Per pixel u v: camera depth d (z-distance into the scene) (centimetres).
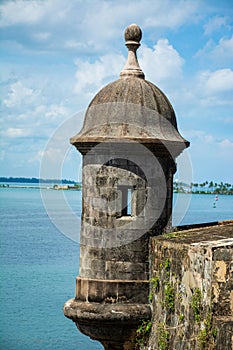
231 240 1789
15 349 3412
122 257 2145
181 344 1802
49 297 4388
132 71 2222
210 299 1686
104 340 2162
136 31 2231
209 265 1697
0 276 5094
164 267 1969
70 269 5447
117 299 2134
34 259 5959
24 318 3903
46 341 3572
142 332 2112
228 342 1655
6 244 7000
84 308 2134
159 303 2020
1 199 16100
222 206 10962
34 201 15088
